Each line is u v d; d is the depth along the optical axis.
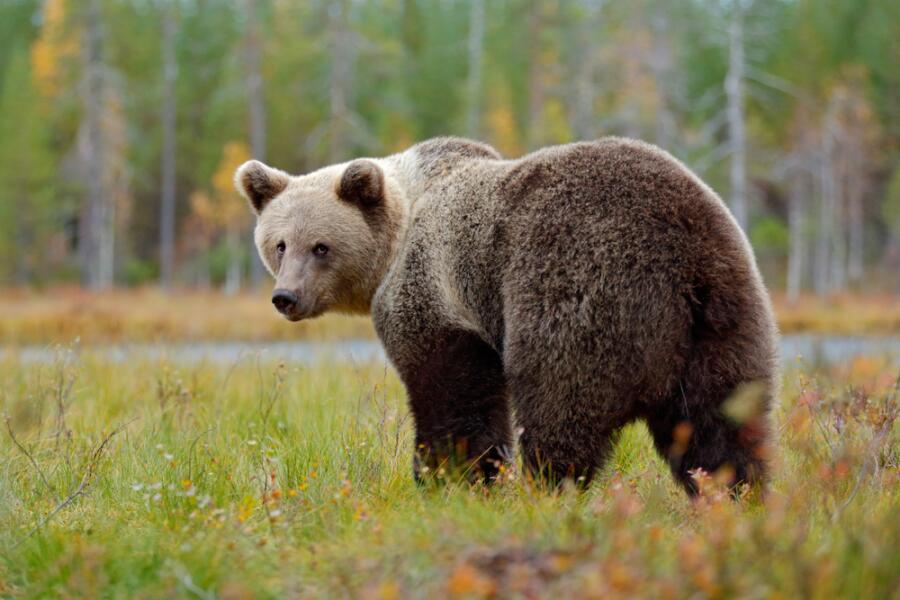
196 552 8.00
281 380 14.77
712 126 69.38
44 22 89.56
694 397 8.89
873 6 87.38
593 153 9.62
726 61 86.19
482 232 10.17
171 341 32.62
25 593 7.83
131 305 55.22
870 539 7.03
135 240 98.81
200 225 92.69
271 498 9.36
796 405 11.92
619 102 69.00
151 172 97.25
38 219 84.00
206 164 90.06
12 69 83.00
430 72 95.94
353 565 7.50
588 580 6.32
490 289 10.04
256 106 70.31
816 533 7.87
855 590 6.40
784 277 83.25
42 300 61.38
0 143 82.19
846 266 84.44
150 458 11.46
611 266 8.97
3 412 13.69
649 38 66.06
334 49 67.38
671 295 8.82
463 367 10.58
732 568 6.57
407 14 107.12
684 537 7.78
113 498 10.46
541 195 9.67
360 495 9.88
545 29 73.94
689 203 9.02
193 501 9.73
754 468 8.86
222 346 32.25
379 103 78.88
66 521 9.75
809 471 9.41
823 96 79.56
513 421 10.41
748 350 8.82
